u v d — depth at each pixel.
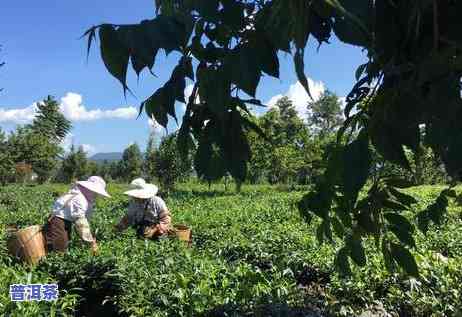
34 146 54.38
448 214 13.48
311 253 7.92
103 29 1.29
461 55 1.58
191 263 6.18
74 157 60.66
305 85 1.18
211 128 1.75
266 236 9.69
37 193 31.73
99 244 7.75
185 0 1.33
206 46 1.60
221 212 16.81
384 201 2.95
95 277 6.29
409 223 2.93
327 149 2.53
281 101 57.94
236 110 1.71
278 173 39.91
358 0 1.30
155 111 1.65
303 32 1.21
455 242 9.84
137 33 1.28
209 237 10.73
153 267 6.05
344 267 3.03
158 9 1.94
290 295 5.54
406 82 1.73
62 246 7.13
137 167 67.62
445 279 6.01
